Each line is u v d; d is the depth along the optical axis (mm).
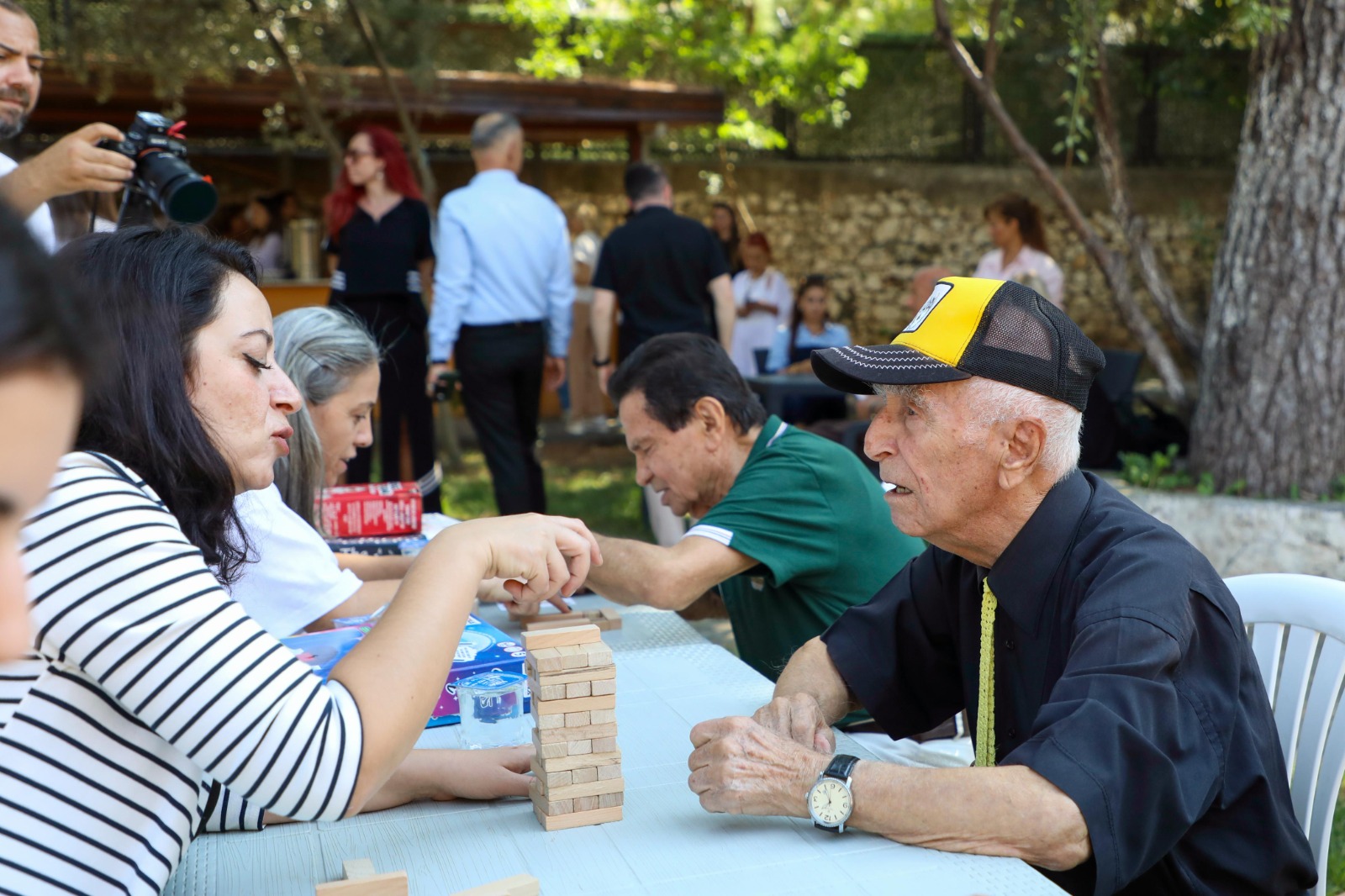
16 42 3057
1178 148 12406
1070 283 12438
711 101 9758
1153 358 6590
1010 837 1324
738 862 1332
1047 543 1613
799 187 12352
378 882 1210
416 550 2801
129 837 1106
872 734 2363
